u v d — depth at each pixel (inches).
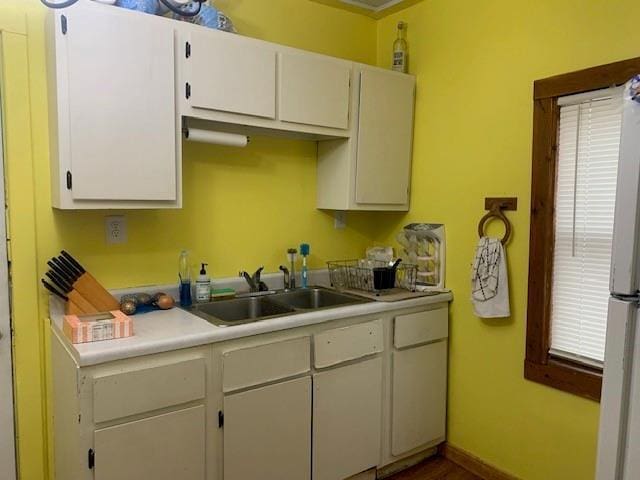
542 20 82.3
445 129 99.7
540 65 82.8
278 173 101.7
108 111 68.6
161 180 73.9
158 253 87.4
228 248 95.7
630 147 39.3
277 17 98.9
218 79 78.2
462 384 98.5
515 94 86.8
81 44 66.0
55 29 64.7
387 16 111.7
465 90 95.5
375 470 91.7
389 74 100.6
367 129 98.4
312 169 106.7
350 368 84.3
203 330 68.4
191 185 90.0
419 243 104.6
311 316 78.2
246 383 71.4
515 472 89.1
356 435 86.0
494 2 89.9
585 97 76.0
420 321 94.2
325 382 80.8
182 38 74.7
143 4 72.9
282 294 97.9
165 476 65.1
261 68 82.7
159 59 72.3
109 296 75.5
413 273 102.5
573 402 79.9
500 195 89.9
